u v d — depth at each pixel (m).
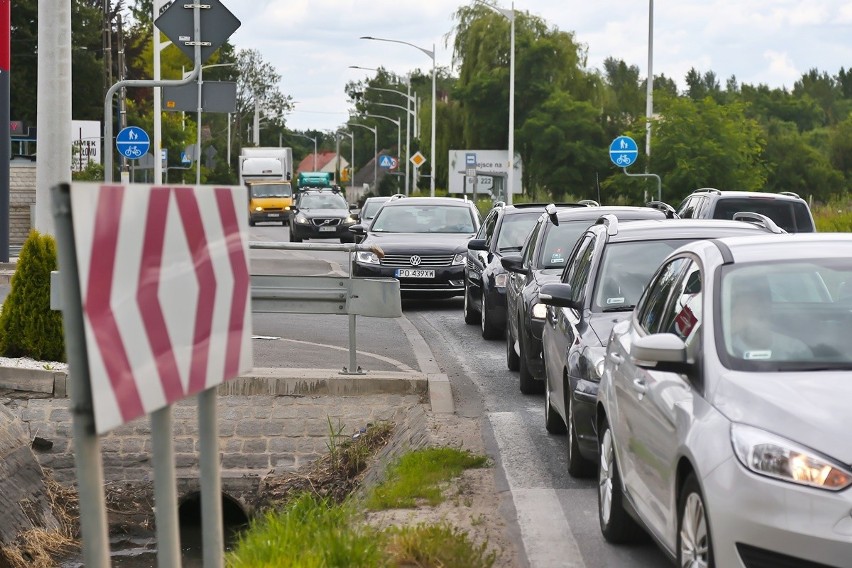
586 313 13.38
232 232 5.69
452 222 33.91
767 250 9.10
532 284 18.61
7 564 13.06
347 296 17.72
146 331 4.82
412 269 31.70
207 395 5.53
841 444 6.91
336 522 10.59
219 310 5.52
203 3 23.36
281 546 9.10
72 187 4.25
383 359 20.14
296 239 67.44
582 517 11.02
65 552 14.05
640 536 10.00
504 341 25.31
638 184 47.91
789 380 7.67
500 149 93.75
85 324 4.32
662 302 9.79
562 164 85.94
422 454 13.29
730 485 6.99
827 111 183.38
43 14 25.33
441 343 24.91
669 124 47.69
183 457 16.38
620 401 9.71
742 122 48.44
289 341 22.25
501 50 93.00
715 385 7.82
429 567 8.98
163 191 4.98
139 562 14.05
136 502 15.83
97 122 78.62
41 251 18.11
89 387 4.36
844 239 9.37
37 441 16.33
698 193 34.69
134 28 101.31
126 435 16.66
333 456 15.98
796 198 32.22
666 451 8.10
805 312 8.43
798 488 6.78
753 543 6.84
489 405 17.27
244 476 16.25
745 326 8.30
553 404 14.45
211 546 5.55
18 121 82.56
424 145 100.25
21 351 18.14
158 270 4.94
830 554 6.64
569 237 20.09
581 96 90.00
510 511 11.23
